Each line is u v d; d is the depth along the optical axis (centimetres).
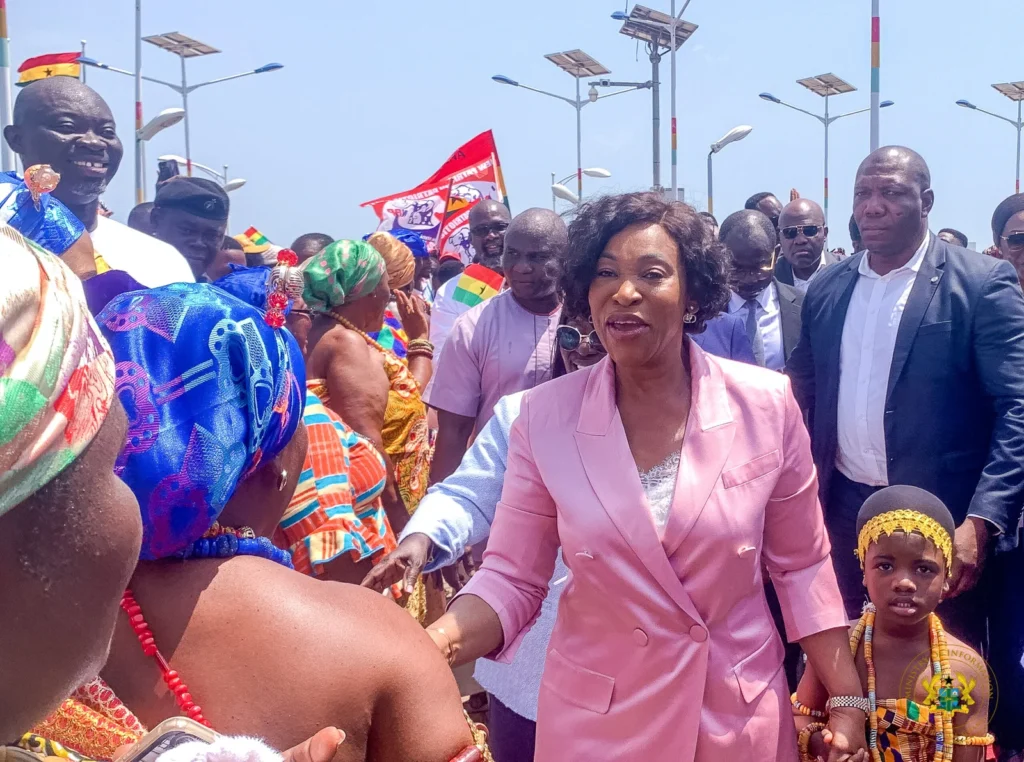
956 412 406
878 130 1341
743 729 222
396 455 463
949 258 417
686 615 222
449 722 147
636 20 1983
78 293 90
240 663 138
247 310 152
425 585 427
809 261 717
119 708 130
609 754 228
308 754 114
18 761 112
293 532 283
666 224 231
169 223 548
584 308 249
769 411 232
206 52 2427
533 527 244
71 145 398
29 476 83
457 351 513
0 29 780
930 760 299
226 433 141
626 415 239
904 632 305
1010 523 381
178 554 143
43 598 89
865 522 311
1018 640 393
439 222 1040
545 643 301
